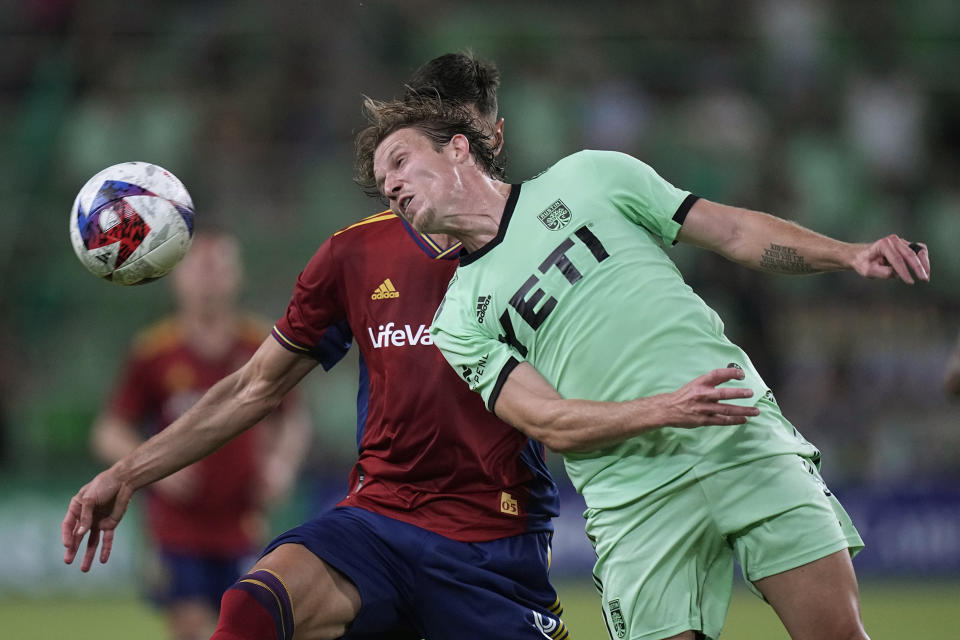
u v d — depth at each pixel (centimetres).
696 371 1395
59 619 3712
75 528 1576
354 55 6031
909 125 6156
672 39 6278
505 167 1683
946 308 5228
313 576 1470
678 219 1451
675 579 1412
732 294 4956
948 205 5900
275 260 5238
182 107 5784
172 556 2684
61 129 5659
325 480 4575
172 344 2866
